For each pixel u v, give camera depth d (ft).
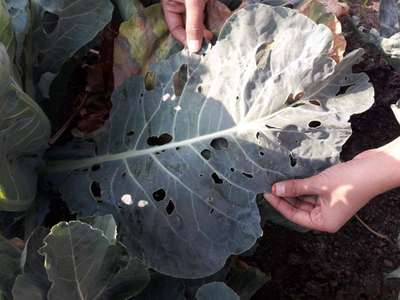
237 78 1.50
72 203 1.59
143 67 1.72
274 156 1.44
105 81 1.97
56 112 1.82
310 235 2.24
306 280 2.16
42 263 1.31
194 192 1.48
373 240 2.28
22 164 1.55
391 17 2.32
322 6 1.69
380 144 2.47
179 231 1.47
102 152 1.63
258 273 1.77
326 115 1.44
